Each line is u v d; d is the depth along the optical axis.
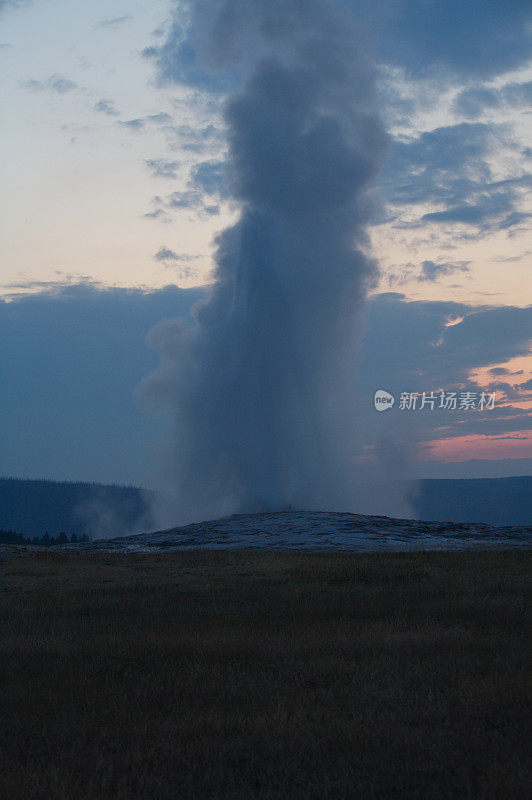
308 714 9.12
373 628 14.45
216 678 10.97
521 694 9.53
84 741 8.39
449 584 21.31
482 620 15.33
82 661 12.45
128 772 7.41
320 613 16.92
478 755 7.50
